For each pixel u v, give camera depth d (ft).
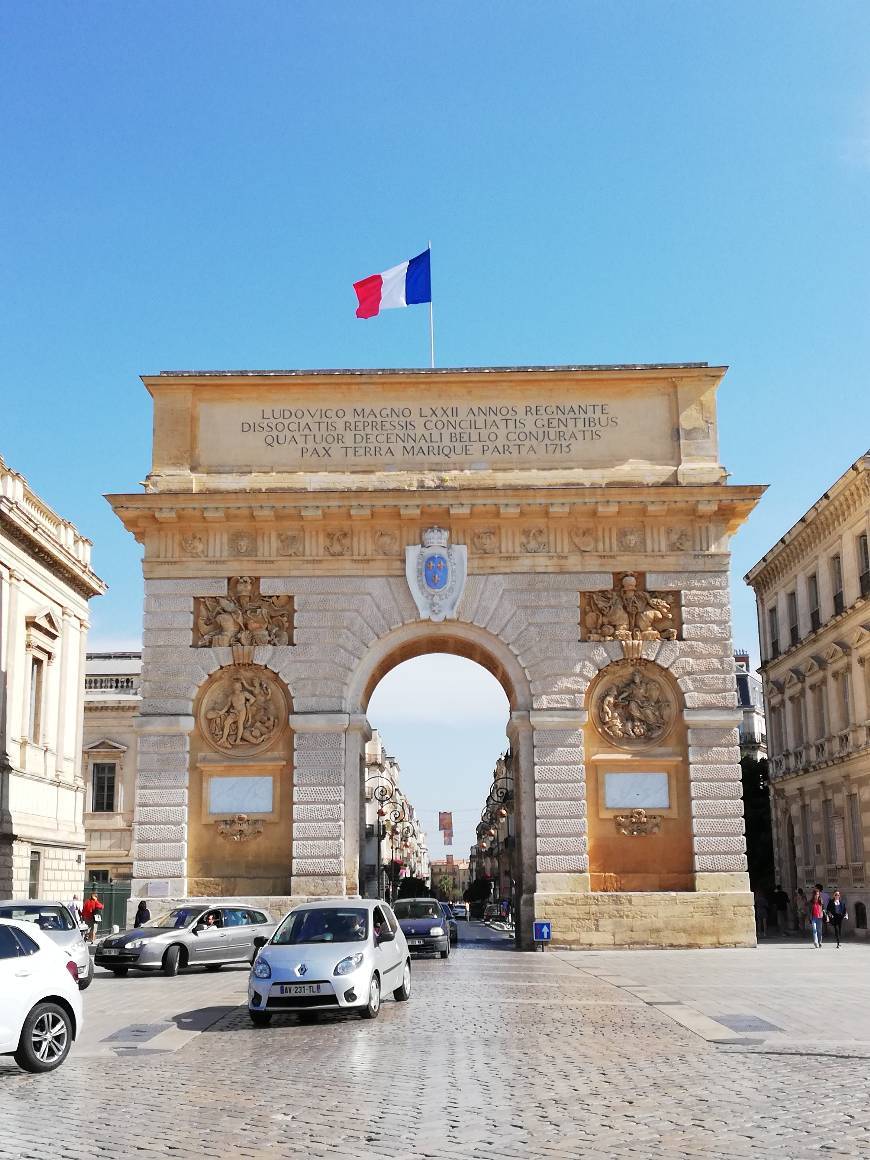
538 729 136.05
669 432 143.02
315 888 132.67
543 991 88.02
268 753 137.39
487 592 138.92
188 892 134.41
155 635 138.62
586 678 137.28
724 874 133.18
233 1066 56.03
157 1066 56.70
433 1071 52.75
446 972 107.04
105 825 247.70
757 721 311.68
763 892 236.22
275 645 138.41
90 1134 41.47
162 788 135.74
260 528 140.56
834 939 171.94
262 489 139.64
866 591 168.66
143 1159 37.73
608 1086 48.47
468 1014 74.02
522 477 141.18
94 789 250.16
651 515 139.54
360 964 71.67
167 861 134.00
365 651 138.10
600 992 86.94
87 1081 52.75
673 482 140.56
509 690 143.43
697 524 140.15
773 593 218.38
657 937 131.44
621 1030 65.92
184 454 142.00
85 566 191.31
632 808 135.85
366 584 139.33
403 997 82.07
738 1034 63.36
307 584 139.54
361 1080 50.90
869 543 166.81
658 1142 38.63
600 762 136.56
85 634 198.49
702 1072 51.55
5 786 157.07
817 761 189.47
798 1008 75.25
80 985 89.51
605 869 134.82
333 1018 72.90
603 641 138.10
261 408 143.95
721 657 137.39
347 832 134.82
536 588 138.92
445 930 132.26
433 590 138.41
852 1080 49.21
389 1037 64.13
